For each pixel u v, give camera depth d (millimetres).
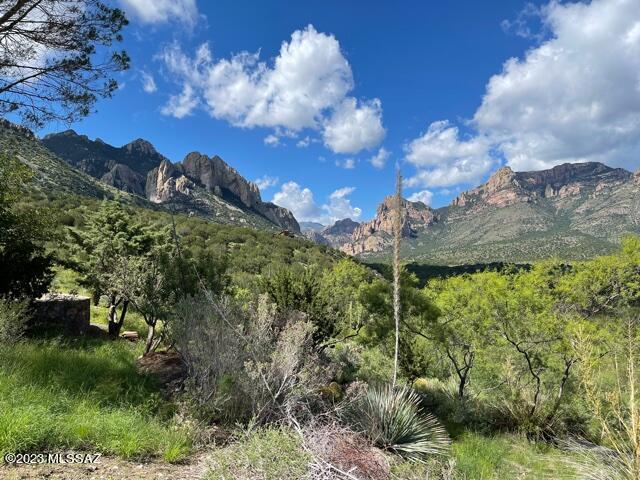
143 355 9266
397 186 5965
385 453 5297
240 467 3502
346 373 10320
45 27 8172
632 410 3475
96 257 12805
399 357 11094
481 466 5820
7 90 8141
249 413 5656
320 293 11625
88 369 6492
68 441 3818
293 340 6875
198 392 5770
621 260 8672
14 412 3762
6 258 10641
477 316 9625
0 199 10828
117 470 3512
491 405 9703
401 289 9773
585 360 4430
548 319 9008
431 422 6871
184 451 4266
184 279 9500
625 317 7691
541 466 6336
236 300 8594
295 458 3582
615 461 3840
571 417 8820
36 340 8594
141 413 5141
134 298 9453
